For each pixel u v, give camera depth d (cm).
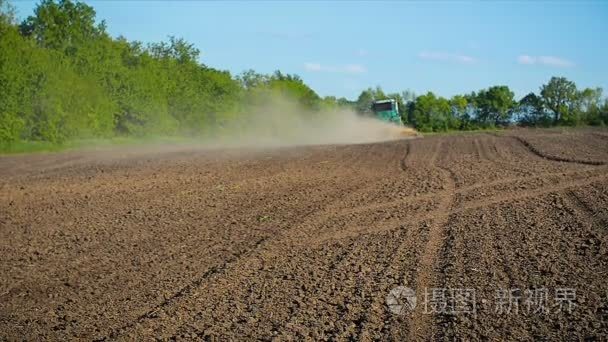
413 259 1038
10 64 3941
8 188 2088
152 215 1529
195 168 2648
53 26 5356
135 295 916
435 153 3148
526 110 11150
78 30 5416
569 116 10888
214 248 1170
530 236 1173
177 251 1159
